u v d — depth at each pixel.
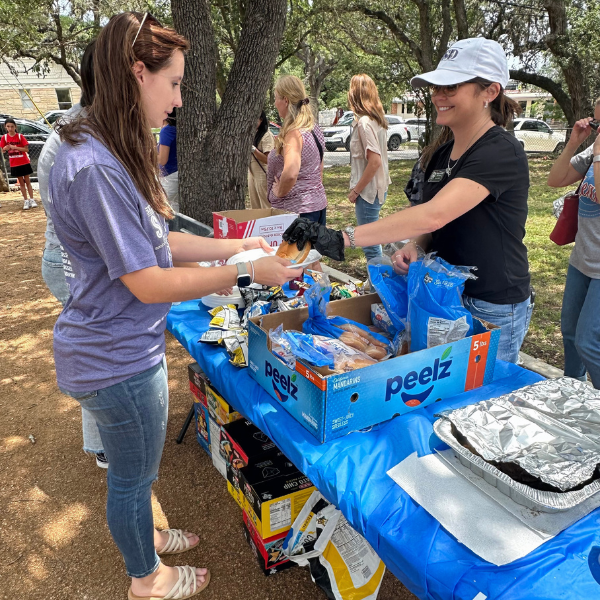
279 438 1.42
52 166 1.19
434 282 1.50
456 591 0.94
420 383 1.44
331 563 1.61
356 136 4.21
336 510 1.63
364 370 1.31
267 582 1.88
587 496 1.05
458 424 1.25
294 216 2.49
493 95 1.56
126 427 1.38
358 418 1.36
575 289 2.49
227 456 2.14
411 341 1.56
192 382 2.52
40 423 2.96
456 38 15.41
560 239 2.46
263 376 1.59
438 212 1.47
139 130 1.19
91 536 2.14
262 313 1.92
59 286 2.28
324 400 1.28
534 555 0.98
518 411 1.30
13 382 3.45
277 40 4.21
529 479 1.09
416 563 1.01
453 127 1.64
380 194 4.34
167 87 1.24
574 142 2.50
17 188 11.66
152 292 1.22
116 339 1.29
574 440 1.18
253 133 4.42
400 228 1.48
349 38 17.62
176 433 2.80
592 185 2.23
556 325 4.10
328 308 1.75
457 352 1.48
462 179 1.51
